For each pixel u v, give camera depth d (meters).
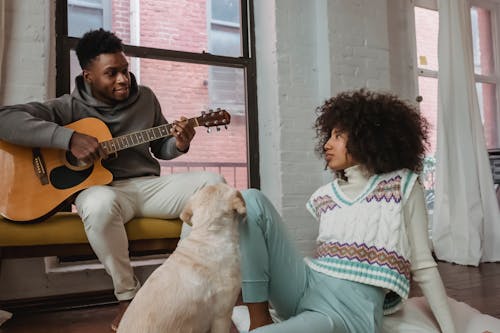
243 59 2.79
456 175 2.90
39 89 2.01
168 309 0.76
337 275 1.01
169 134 1.74
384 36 2.92
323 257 1.08
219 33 2.79
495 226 2.89
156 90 2.61
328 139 1.21
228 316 0.84
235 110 2.82
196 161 2.77
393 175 1.05
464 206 2.83
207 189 0.92
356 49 2.79
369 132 1.05
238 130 2.83
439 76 3.01
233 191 0.91
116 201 1.46
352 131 1.07
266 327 0.88
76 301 1.96
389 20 3.19
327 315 0.94
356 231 1.02
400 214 0.99
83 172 1.58
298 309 1.05
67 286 2.06
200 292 0.79
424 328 1.06
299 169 2.64
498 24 3.83
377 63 2.87
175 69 2.66
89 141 1.54
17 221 1.43
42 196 1.49
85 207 1.42
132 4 2.56
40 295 2.01
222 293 0.82
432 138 3.44
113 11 2.50
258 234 1.01
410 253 1.01
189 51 2.70
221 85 2.78
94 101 1.73
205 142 2.78
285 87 2.65
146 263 2.22
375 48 2.87
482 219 2.82
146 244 1.61
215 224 0.87
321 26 2.75
